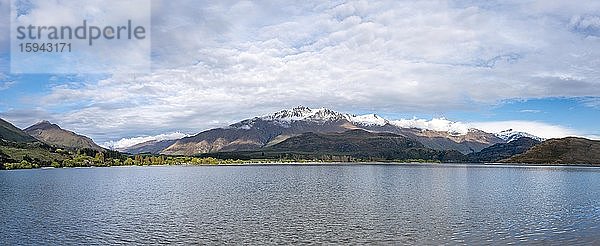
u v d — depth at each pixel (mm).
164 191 139000
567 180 196000
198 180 195000
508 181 189000
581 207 98062
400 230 71688
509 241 64375
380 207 97812
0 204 106312
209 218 83188
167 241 64938
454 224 76562
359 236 67500
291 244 62781
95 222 79625
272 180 193750
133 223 78438
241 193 131000
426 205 101500
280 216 85250
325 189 145500
